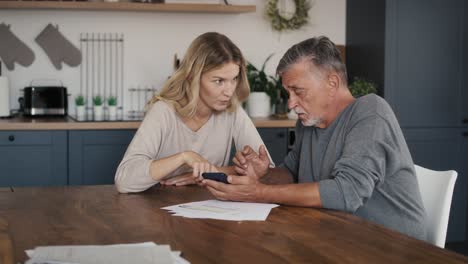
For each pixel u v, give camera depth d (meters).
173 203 1.88
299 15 4.50
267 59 4.53
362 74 4.42
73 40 4.31
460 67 4.21
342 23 4.64
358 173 1.77
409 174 1.87
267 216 1.69
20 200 1.92
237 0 4.47
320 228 1.55
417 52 4.15
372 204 1.87
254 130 2.53
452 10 4.18
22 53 4.24
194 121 2.41
